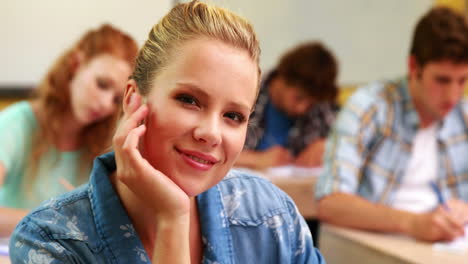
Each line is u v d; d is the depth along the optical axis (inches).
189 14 28.9
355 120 71.2
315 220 91.7
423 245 59.6
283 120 115.2
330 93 111.0
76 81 62.9
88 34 65.1
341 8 148.8
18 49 117.8
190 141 28.0
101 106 61.6
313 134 117.0
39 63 119.5
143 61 30.0
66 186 61.0
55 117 64.1
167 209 28.5
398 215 63.5
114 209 30.3
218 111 27.9
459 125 75.5
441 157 74.3
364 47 151.1
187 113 27.8
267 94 114.7
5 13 116.1
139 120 28.8
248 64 28.3
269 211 35.6
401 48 153.6
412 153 73.4
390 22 152.0
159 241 28.6
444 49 64.4
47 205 30.8
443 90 67.2
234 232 34.3
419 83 69.5
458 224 60.6
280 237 35.3
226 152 28.6
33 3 117.8
